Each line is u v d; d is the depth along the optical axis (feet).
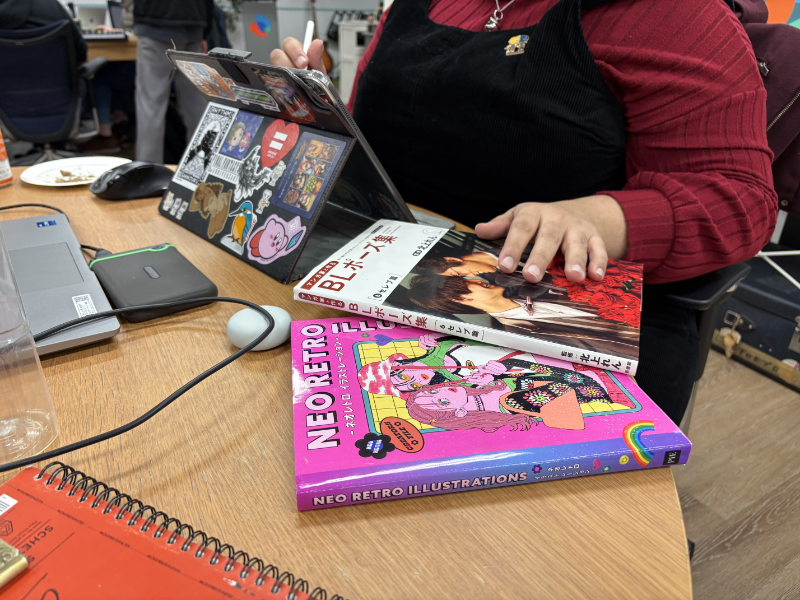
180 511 1.10
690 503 3.89
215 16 9.41
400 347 1.58
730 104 2.33
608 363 1.45
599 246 1.94
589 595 0.95
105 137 11.60
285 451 1.27
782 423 4.73
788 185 3.04
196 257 2.28
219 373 1.55
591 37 2.68
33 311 1.69
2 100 8.39
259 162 2.30
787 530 3.69
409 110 3.15
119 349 1.66
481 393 1.37
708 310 2.60
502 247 2.11
